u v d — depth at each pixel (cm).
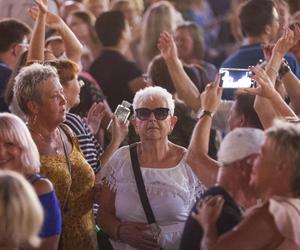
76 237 1299
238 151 1069
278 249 1026
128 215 1297
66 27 1566
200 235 1060
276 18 1719
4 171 985
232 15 2566
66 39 1570
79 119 1388
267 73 1366
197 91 1562
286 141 1034
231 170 1073
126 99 1866
